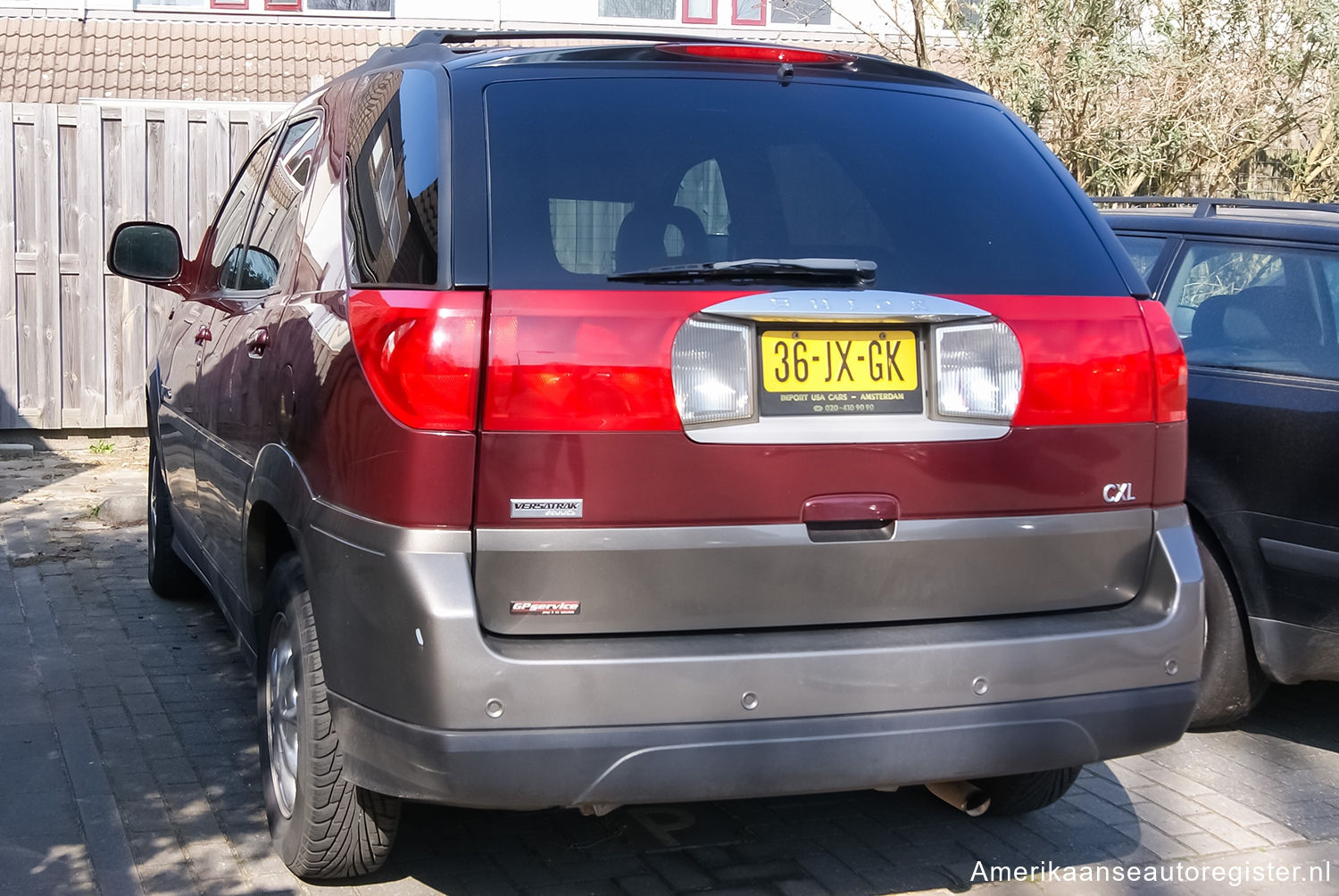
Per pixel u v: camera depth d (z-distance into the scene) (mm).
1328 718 4965
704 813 3898
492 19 18375
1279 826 3916
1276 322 4617
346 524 2812
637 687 2650
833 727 2742
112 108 9672
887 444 2832
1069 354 2982
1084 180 10883
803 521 2791
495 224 2758
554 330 2668
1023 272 3029
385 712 2709
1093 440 3006
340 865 3250
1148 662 2998
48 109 9547
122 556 6816
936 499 2879
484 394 2635
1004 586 2957
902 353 2875
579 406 2660
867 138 3146
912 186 3092
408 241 2840
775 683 2713
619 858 3576
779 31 17859
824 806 3969
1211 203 5156
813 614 2824
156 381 5777
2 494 8234
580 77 3047
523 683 2611
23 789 3873
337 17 17891
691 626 2752
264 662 3521
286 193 4070
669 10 18719
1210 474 4551
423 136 2971
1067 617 3010
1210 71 10977
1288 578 4375
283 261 3756
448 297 2662
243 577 3797
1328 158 11750
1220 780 4293
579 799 2656
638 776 2656
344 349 2887
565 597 2678
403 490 2648
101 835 3572
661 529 2711
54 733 4328
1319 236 4645
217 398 4180
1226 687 4605
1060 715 2904
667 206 2879
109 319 9852
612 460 2678
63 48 16703
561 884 3410
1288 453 4363
